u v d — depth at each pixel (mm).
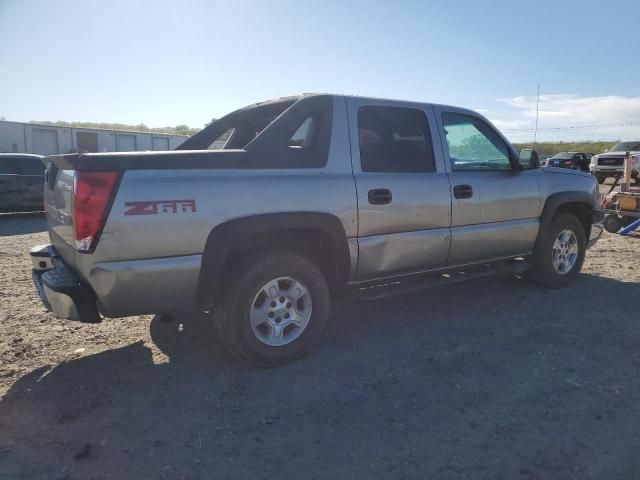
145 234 3066
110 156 3020
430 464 2553
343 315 4797
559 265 5625
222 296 3463
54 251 3873
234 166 3373
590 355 3852
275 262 3510
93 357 3854
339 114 3902
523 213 5023
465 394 3264
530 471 2492
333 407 3113
